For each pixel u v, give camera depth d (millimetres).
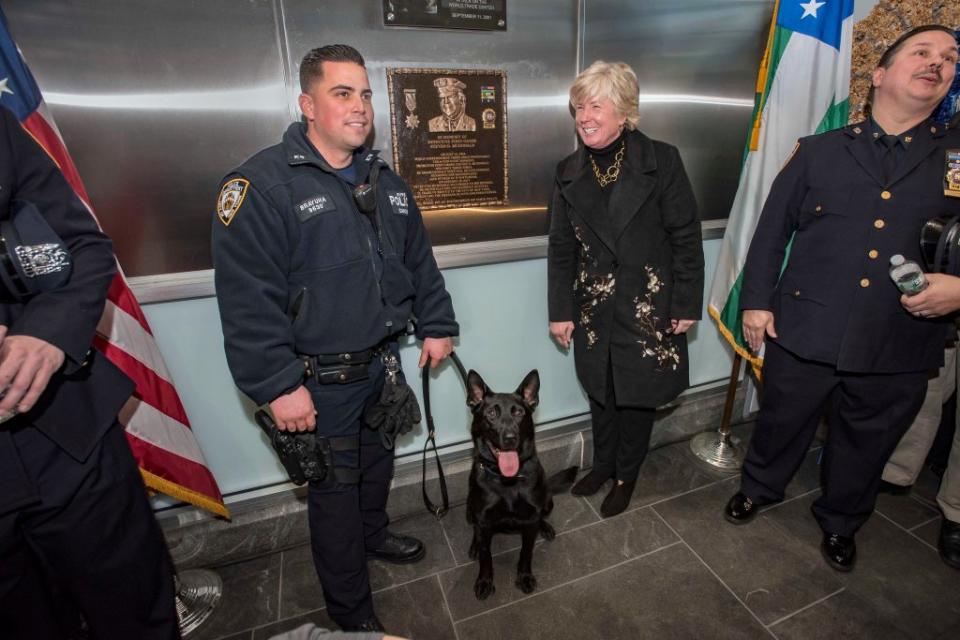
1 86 1316
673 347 1946
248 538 2006
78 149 1552
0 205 980
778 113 2158
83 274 1083
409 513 2262
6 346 936
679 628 1675
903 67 1450
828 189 1637
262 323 1271
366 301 1406
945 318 1597
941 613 1695
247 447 2012
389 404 1567
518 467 1701
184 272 1751
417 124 1900
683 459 2615
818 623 1673
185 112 1625
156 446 1644
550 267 2051
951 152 1491
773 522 2145
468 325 2230
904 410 1688
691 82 2330
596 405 2172
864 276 1589
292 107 1738
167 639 1348
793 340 1749
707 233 2557
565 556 1994
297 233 1312
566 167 1885
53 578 1266
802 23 2062
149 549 1278
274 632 1716
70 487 1077
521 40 1972
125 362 1560
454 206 2049
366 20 1738
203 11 1565
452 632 1687
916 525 2086
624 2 2082
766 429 1992
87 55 1494
